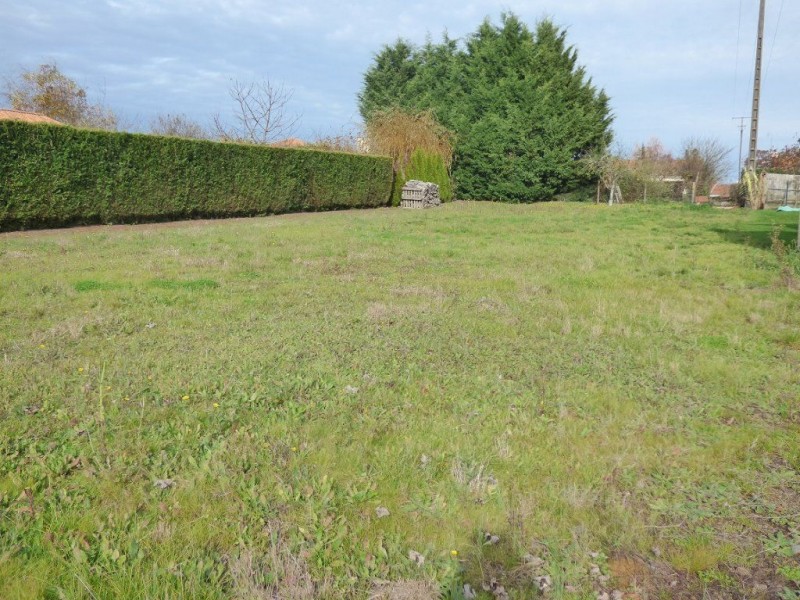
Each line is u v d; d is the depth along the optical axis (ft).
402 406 13.79
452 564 8.32
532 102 95.14
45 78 110.83
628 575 8.52
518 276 30.53
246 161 67.31
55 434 11.71
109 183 52.42
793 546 9.11
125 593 7.53
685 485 10.75
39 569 7.92
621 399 14.65
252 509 9.47
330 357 16.98
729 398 15.01
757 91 99.71
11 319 20.08
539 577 8.30
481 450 11.59
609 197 104.53
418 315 22.31
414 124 94.32
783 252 34.63
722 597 8.13
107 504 9.46
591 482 10.60
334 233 49.26
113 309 21.94
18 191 45.57
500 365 16.99
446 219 65.46
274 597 7.70
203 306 22.93
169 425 12.21
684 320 22.40
